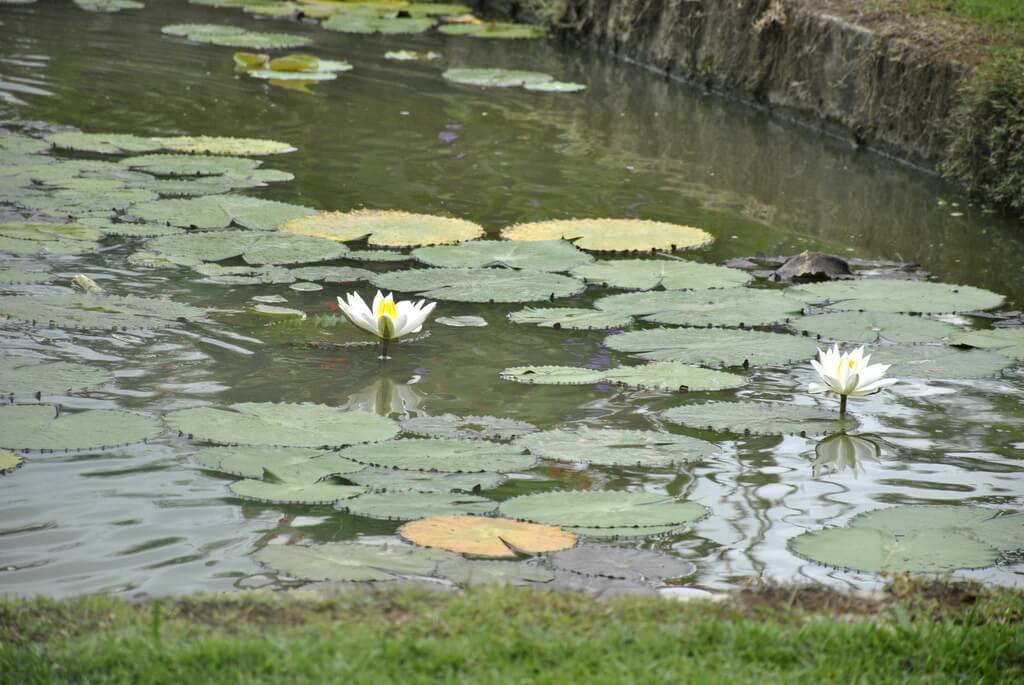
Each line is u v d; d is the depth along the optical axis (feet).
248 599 16.55
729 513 21.24
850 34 53.88
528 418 25.13
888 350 29.63
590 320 31.07
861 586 18.53
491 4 86.17
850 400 26.84
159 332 28.96
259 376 26.68
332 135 50.21
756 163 49.73
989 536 20.34
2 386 25.00
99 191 40.19
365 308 28.12
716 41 63.16
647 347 29.35
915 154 50.29
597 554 19.15
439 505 20.52
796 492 22.21
